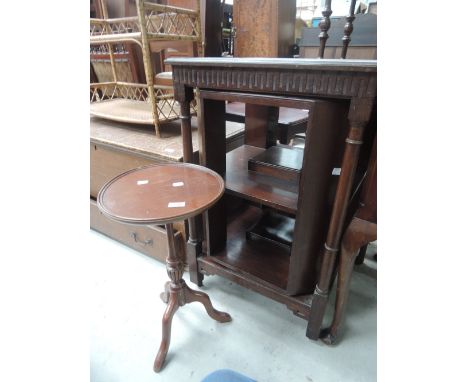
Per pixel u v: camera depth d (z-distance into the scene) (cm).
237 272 110
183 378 90
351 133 66
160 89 137
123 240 147
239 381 56
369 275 131
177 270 94
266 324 108
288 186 99
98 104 162
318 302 91
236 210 152
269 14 165
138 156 121
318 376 91
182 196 75
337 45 146
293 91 69
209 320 110
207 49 144
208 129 94
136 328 107
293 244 88
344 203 75
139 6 100
